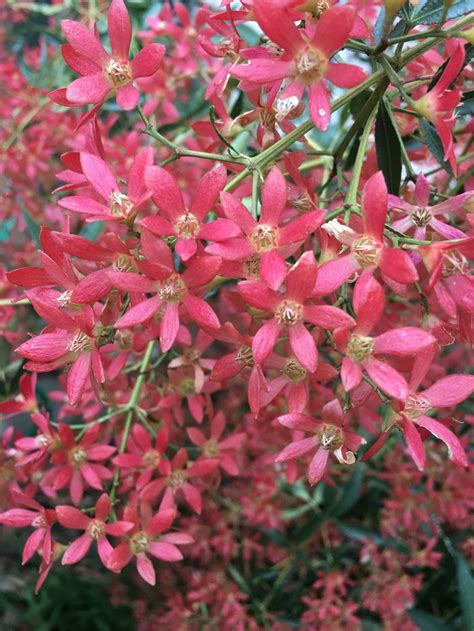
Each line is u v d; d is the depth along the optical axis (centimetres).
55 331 12
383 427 11
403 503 24
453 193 16
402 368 11
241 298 12
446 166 13
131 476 17
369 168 15
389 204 12
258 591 28
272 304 10
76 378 12
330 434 11
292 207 13
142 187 11
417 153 17
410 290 15
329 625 25
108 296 12
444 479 24
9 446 24
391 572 24
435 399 11
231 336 11
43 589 31
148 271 10
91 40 12
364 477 25
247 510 25
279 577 26
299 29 11
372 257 10
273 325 10
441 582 26
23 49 31
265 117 13
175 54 22
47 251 11
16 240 28
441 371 20
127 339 16
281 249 11
